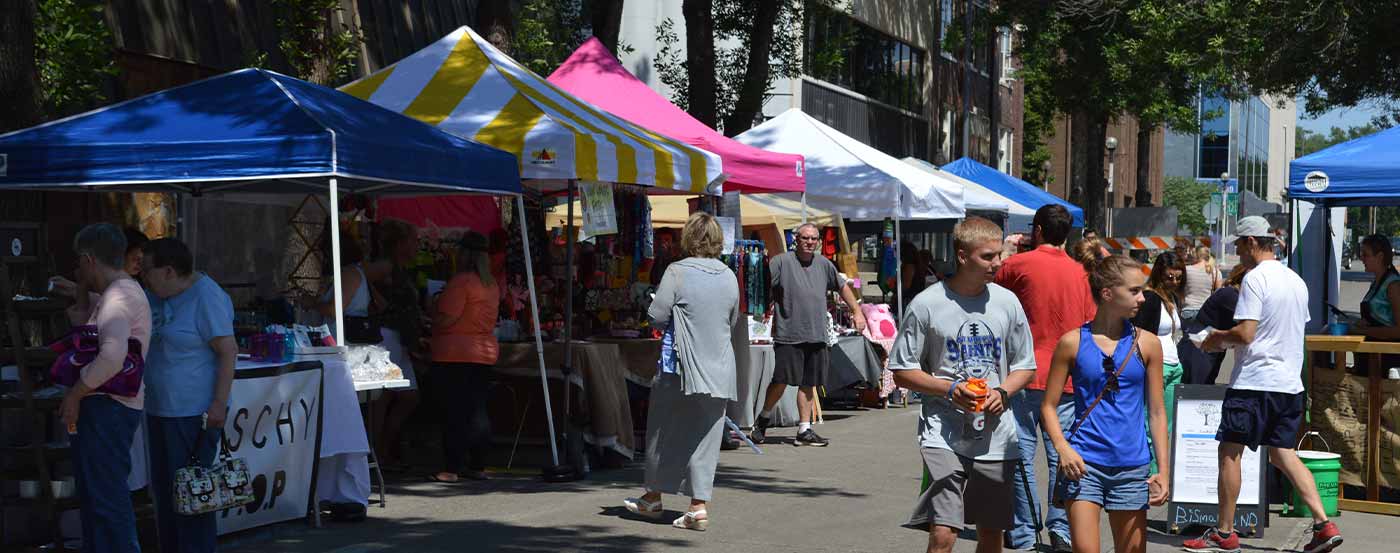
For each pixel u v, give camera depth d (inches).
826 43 1178.6
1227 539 343.0
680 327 347.6
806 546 330.3
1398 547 356.8
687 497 398.9
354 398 350.0
